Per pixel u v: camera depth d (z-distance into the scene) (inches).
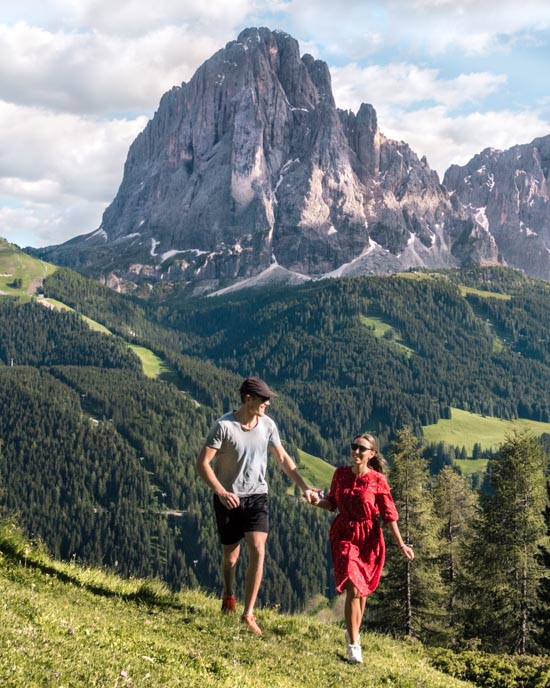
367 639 633.0
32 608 340.8
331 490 485.1
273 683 350.3
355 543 474.6
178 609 470.0
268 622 528.1
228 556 470.9
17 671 255.1
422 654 657.6
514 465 1776.6
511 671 605.0
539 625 1641.2
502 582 1732.3
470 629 1769.2
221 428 448.5
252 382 452.4
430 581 1990.7
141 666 307.1
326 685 380.2
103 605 426.0
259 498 460.4
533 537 1723.7
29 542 512.4
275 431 470.9
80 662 286.0
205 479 443.8
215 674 334.6
